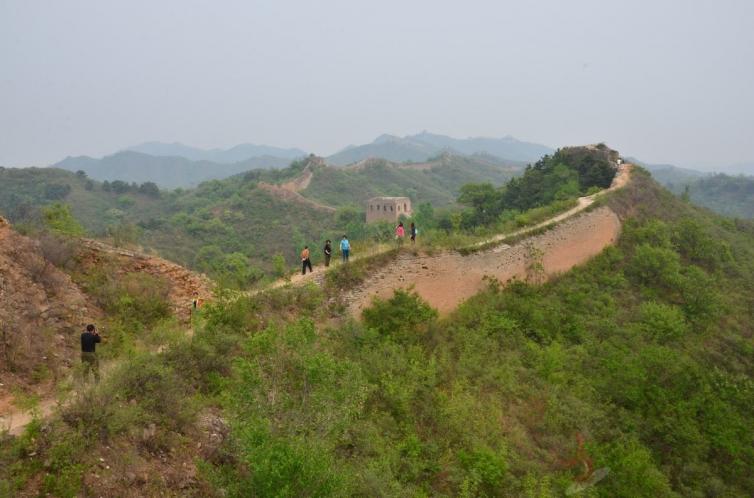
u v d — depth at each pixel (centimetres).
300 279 1333
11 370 723
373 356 1140
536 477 1001
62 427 565
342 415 682
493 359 1402
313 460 554
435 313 1459
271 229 7231
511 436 1096
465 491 850
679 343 1808
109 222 7594
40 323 835
